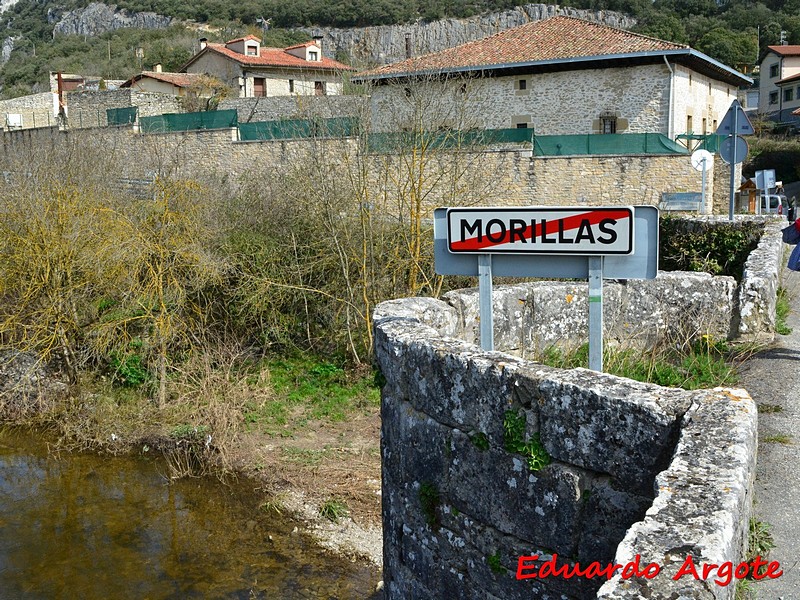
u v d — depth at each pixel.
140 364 12.94
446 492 3.66
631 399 2.88
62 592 7.65
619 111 27.66
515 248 3.86
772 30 68.38
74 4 111.38
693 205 22.73
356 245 13.41
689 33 68.06
